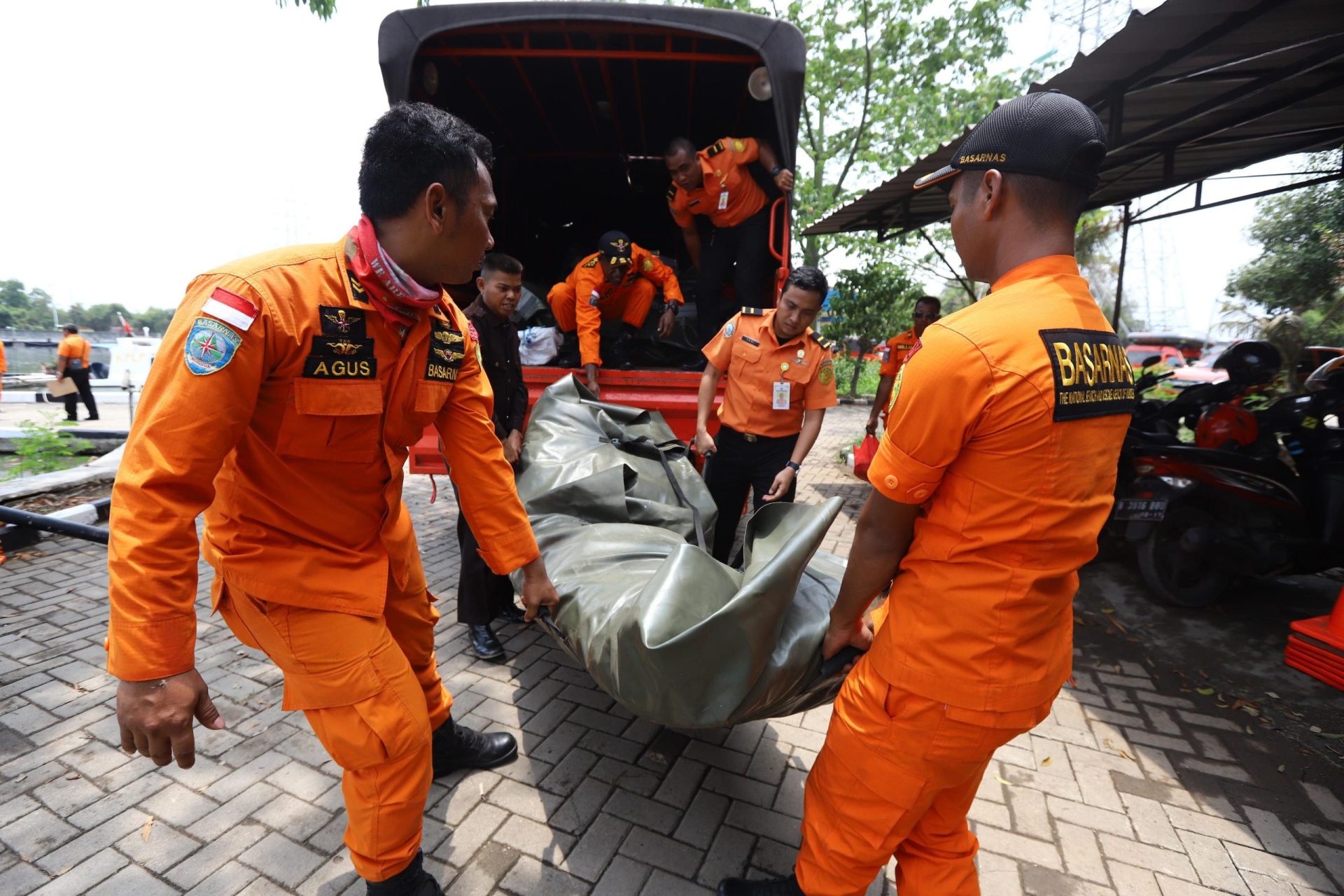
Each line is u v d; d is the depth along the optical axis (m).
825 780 1.51
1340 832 2.25
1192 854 2.14
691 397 3.95
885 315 14.70
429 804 2.21
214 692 2.80
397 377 1.42
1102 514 1.27
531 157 5.70
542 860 2.00
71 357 11.01
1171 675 3.27
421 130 1.25
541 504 2.56
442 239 1.31
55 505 5.11
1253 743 2.73
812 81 17.56
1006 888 1.99
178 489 1.16
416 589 1.87
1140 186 6.84
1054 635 1.32
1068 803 2.37
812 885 1.57
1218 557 3.74
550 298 4.52
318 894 1.86
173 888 1.86
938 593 1.29
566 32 3.75
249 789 2.25
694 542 2.62
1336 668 3.12
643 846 2.07
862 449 5.89
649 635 1.53
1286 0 2.89
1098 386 1.23
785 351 3.20
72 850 1.98
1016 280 1.25
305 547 1.45
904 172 5.36
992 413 1.16
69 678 2.88
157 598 1.13
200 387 1.14
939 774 1.38
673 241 6.61
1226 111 4.58
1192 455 3.72
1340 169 5.17
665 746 2.55
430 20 3.59
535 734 2.60
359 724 1.48
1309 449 3.63
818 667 1.67
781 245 4.29
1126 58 3.66
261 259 1.27
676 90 4.56
